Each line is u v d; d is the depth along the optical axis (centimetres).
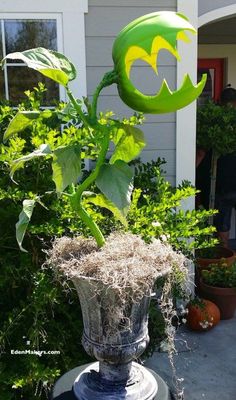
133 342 130
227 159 434
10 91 318
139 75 321
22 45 311
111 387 134
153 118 331
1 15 303
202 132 397
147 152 336
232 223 535
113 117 326
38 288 218
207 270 380
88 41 314
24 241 241
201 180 456
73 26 309
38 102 240
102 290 121
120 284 119
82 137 199
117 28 314
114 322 125
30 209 130
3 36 307
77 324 242
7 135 136
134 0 312
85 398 133
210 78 632
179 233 220
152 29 109
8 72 315
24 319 235
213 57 630
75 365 233
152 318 250
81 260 128
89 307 127
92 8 310
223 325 356
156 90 324
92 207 222
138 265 124
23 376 215
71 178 121
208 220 438
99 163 125
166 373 295
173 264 137
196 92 112
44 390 226
